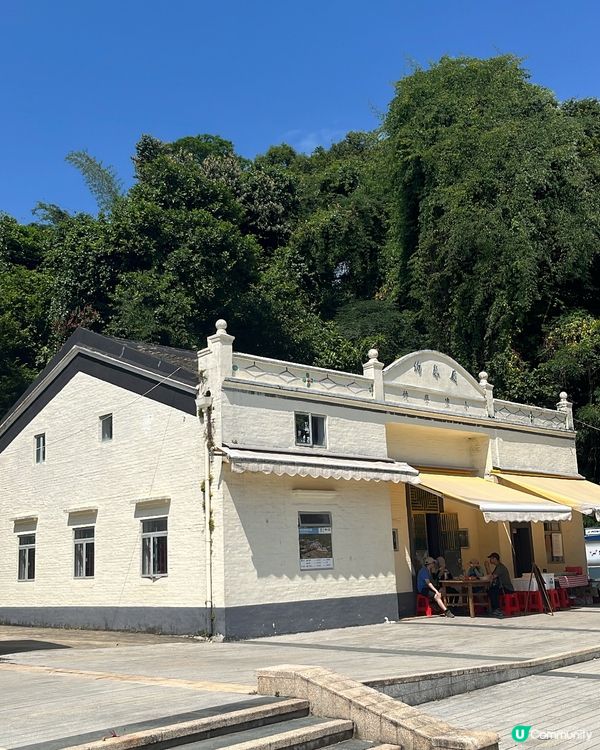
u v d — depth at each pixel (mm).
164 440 20266
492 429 26812
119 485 21438
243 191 55844
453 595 23453
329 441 21109
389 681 10430
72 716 8703
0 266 44156
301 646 16422
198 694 9922
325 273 54312
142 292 37031
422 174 42906
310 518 20406
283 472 18766
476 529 27266
